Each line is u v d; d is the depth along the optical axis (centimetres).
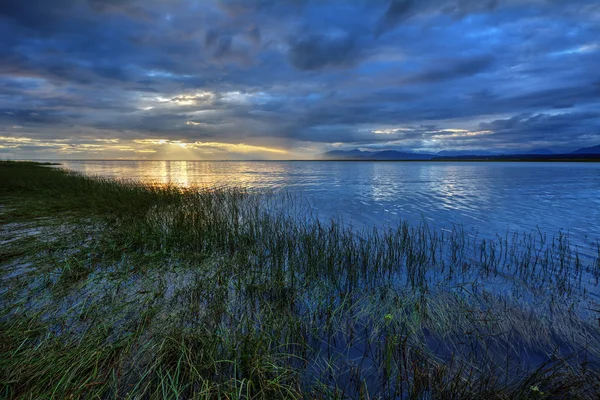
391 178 3872
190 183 3016
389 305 502
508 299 541
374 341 407
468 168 7100
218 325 414
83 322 414
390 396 312
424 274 673
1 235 856
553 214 1388
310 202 1806
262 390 294
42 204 1329
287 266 689
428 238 983
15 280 548
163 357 332
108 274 587
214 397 292
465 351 386
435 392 309
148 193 1606
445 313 475
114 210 1222
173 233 879
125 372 320
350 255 702
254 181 3431
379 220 1284
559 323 452
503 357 375
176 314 436
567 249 854
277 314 456
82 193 1627
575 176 3972
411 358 367
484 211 1478
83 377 306
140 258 691
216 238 874
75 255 687
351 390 320
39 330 384
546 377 325
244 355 340
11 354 332
